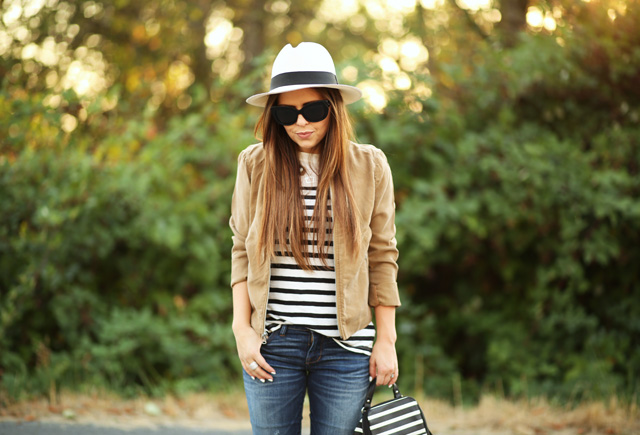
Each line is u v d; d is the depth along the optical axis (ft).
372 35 35.32
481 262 24.21
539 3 20.85
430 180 22.34
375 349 7.79
